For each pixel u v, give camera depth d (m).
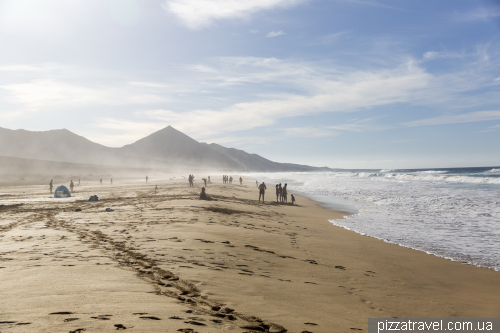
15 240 8.86
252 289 5.30
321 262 8.23
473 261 9.20
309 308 4.75
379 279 7.12
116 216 14.23
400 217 18.22
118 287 4.73
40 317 3.38
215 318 3.77
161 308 3.90
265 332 3.54
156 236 9.53
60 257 6.70
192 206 18.06
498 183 44.00
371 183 53.47
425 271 8.15
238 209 18.91
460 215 18.41
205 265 6.55
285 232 12.54
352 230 14.24
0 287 4.57
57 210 17.44
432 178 57.25
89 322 3.26
